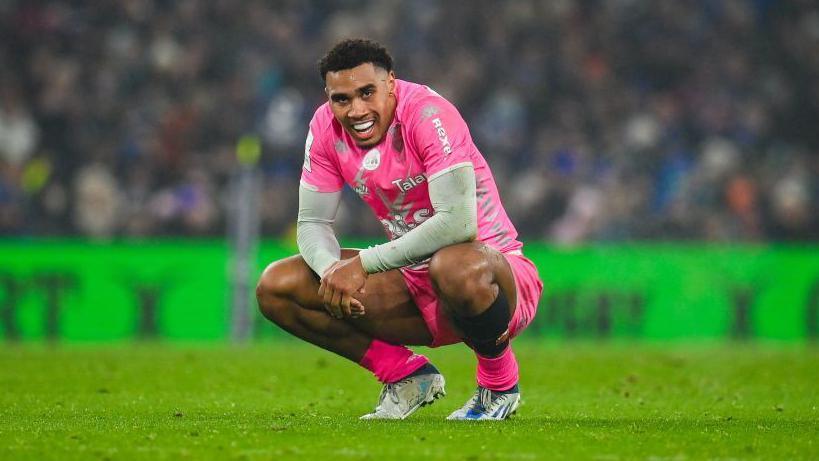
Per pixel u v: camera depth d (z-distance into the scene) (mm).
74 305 50281
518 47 70438
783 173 66125
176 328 51625
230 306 52281
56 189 59188
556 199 62750
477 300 17938
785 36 74062
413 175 18812
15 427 18422
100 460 15211
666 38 72562
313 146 19562
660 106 69188
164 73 65812
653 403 24234
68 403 23500
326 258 19312
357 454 15500
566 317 54406
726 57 72562
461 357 40531
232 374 30844
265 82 66000
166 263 51562
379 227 58094
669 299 55625
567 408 23016
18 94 63500
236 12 68688
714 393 26672
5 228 56312
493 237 19438
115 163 61156
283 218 59531
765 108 70875
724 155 67000
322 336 20234
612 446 16391
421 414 21734
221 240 58875
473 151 19281
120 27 67375
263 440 16734
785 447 16422
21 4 66562
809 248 58781
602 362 35750
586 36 71750
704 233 61594
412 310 20031
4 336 49500
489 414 19625
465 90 67938
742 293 56125
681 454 15711
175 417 20344
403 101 18641
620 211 61844
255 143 50969
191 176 60312
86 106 63750
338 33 69000
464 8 71312
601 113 68188
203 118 63906
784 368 33812
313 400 24641
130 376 30016
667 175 65000
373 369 20344
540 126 67438
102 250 50719
